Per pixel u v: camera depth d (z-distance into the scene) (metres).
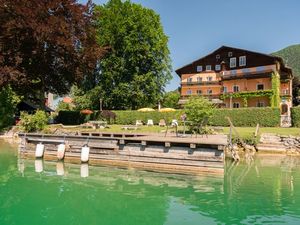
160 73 51.22
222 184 14.55
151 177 16.02
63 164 19.75
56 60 33.00
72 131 29.56
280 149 25.53
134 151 18.78
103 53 35.12
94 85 51.16
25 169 18.12
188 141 17.06
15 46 30.02
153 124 41.44
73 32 32.50
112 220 9.95
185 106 27.38
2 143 30.33
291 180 15.45
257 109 37.06
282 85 62.28
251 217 10.08
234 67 59.88
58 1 30.73
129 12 48.62
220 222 9.65
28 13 28.42
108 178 15.80
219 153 16.59
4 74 28.03
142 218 10.09
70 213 10.55
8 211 10.68
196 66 64.00
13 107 37.50
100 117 42.88
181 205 11.43
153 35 48.97
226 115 38.34
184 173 16.86
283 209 10.86
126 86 47.62
